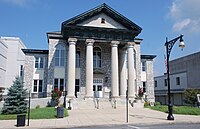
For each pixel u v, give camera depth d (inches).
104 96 1328.7
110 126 560.7
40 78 1373.0
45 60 1400.1
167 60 705.6
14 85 895.1
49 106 1173.1
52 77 1299.2
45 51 1396.4
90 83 1154.7
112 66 1210.0
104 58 1382.9
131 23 1261.1
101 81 1348.4
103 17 1256.8
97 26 1234.0
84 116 767.1
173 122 614.9
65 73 1317.7
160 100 2310.5
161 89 2319.1
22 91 892.0
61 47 1341.0
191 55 1911.9
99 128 525.3
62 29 1218.0
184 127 528.4
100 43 1330.0
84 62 1344.7
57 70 1314.0
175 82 2101.4
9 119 702.5
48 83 1289.4
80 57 1346.0
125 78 1333.7
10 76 2212.1
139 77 1464.1
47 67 1387.8
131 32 1261.1
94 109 1036.5
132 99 1195.9
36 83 1366.9
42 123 585.6
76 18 1194.6
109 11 1248.2
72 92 1126.4
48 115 740.7
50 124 566.3
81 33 1202.6
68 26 1176.2
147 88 1534.2
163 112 914.1
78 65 1341.0
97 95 1322.6
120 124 578.6
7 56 2239.2
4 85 2144.4
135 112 911.7
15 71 2239.2
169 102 677.3
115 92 1178.6
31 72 1371.8
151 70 1568.7
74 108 1056.2
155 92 2378.2
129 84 1226.0
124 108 1063.0
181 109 938.7
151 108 1069.8
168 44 710.5
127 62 1283.2
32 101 1178.0
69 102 1062.4
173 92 2046.0
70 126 546.6
